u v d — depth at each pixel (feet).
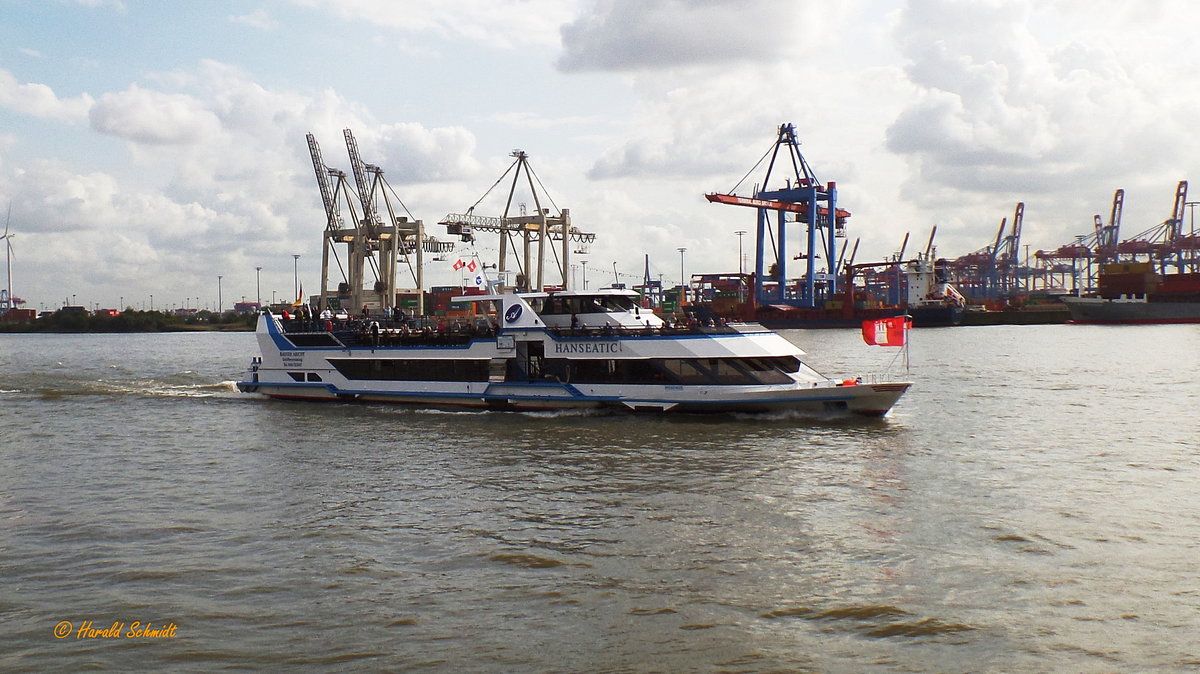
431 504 78.13
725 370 123.34
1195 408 140.46
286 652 48.11
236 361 316.19
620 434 112.78
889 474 88.33
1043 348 329.31
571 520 72.23
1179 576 57.26
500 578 58.70
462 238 428.97
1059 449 102.01
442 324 151.02
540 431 116.16
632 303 137.90
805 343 397.19
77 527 71.97
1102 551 62.44
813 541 65.72
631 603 54.19
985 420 125.49
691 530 68.95
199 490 85.15
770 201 611.88
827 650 47.65
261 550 65.26
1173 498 77.56
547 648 48.21
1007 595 54.54
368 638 49.73
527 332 135.33
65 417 139.95
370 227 495.00
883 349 332.80
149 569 61.26
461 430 118.52
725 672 45.32
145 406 152.35
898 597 54.44
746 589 56.18
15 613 53.78
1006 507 74.84
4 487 87.71
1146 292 609.83
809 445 104.37
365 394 150.00
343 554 64.08
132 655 48.01
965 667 45.52
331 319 157.28
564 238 473.26
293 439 114.11
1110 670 45.01
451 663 46.60
